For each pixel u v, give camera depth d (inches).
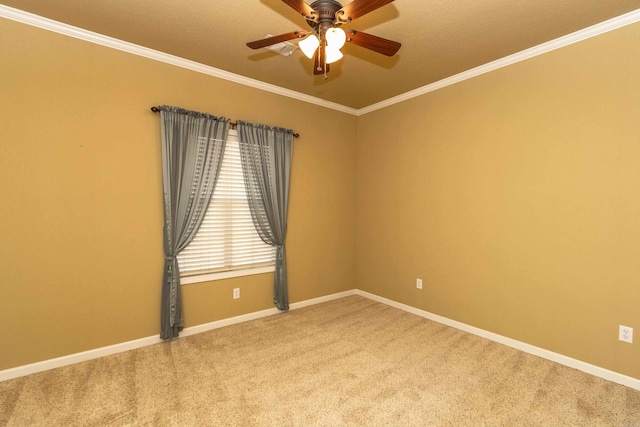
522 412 80.0
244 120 136.5
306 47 70.7
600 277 96.3
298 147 154.4
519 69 113.0
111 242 108.7
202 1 85.5
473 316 128.0
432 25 95.0
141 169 113.9
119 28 99.9
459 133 131.5
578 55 99.5
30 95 94.7
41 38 95.9
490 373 98.3
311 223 161.0
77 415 78.0
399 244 156.9
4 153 91.6
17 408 80.3
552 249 106.1
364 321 140.7
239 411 80.1
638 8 86.3
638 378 90.1
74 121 101.3
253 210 138.4
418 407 82.0
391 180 160.4
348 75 132.0
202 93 125.7
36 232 96.3
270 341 120.2
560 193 104.0
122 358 106.3
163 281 118.0
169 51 114.3
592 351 98.0
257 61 121.0
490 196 121.9
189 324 126.0
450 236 135.4
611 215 94.1
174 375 96.2
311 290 162.2
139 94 112.6
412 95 148.9
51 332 99.1
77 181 102.3
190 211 121.7
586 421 76.7
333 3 68.6
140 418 77.2
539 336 109.4
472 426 75.2
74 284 102.6
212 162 126.3
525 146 112.0
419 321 141.2
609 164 94.2
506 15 90.0
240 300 138.4
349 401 84.4
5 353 92.7
